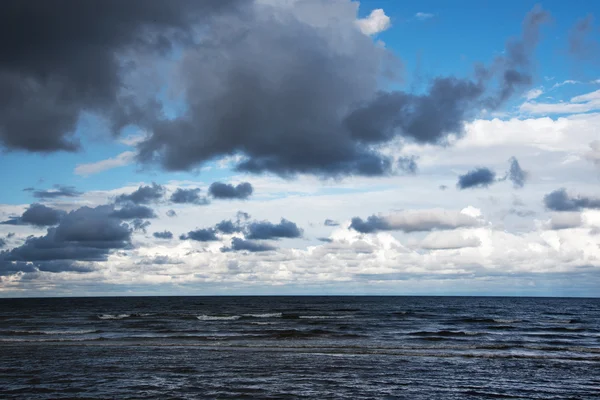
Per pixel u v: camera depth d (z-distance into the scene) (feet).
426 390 66.80
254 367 83.35
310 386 68.54
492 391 66.59
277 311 305.73
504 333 150.30
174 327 168.45
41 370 80.12
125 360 90.68
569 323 200.95
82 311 315.37
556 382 72.74
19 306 433.07
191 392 64.44
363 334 141.59
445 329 164.66
